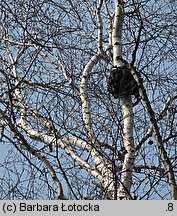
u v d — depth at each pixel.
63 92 14.28
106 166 13.30
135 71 13.14
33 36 15.84
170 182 12.17
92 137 13.76
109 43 16.12
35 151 12.60
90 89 14.47
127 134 13.93
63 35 16.11
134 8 15.32
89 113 14.09
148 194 12.41
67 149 13.93
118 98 14.22
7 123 12.88
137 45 13.42
